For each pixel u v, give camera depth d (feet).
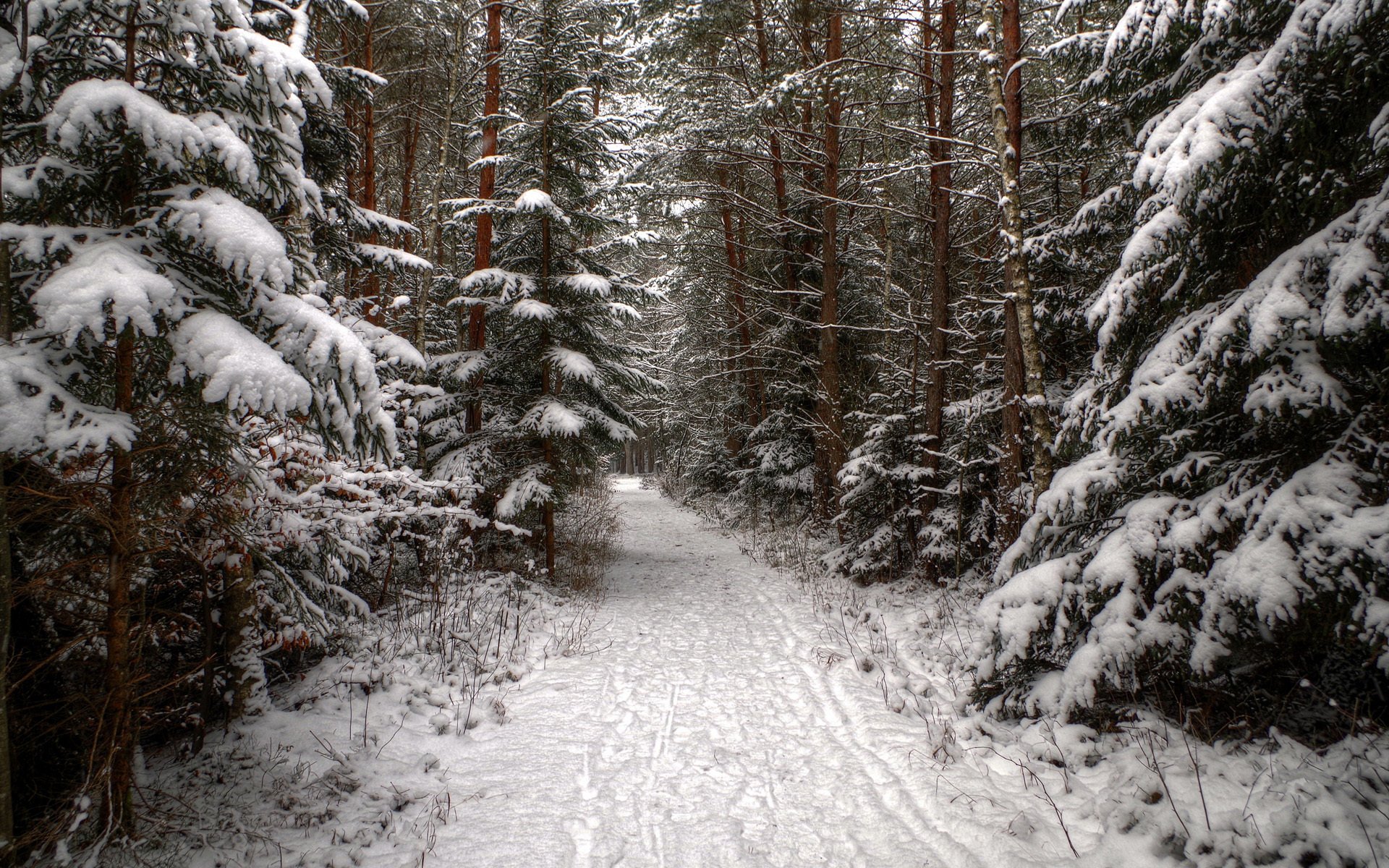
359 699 19.01
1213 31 16.52
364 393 13.19
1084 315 25.62
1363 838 9.84
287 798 13.67
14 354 9.76
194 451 12.13
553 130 35.24
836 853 12.34
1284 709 13.97
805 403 53.52
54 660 11.28
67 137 9.84
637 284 37.93
